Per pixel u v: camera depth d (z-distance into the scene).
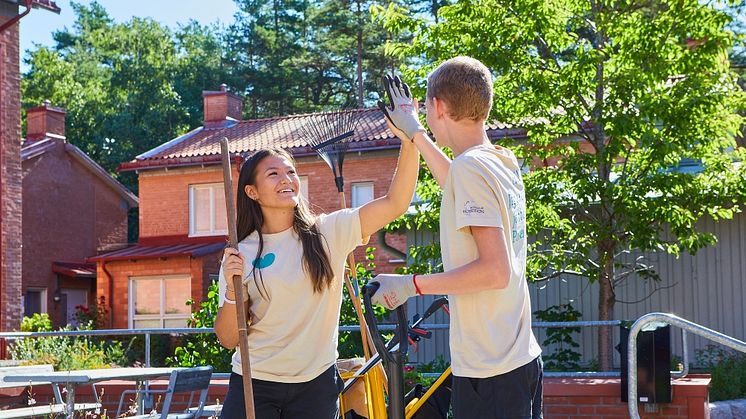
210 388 9.46
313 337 3.97
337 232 4.02
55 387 8.03
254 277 3.89
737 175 11.66
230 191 3.86
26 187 31.12
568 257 12.27
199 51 59.19
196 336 12.27
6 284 19.09
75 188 33.03
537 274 12.48
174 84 54.09
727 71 11.61
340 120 5.16
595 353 15.10
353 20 48.59
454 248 3.35
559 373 8.95
